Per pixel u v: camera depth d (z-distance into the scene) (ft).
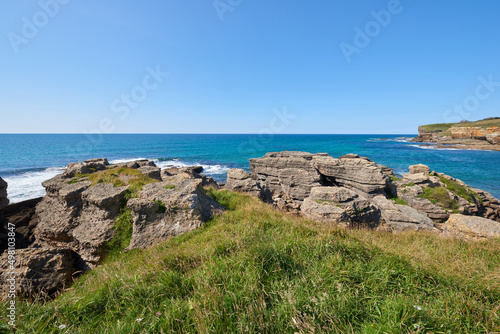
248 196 50.93
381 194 68.18
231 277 13.84
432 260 18.22
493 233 29.37
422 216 50.52
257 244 17.46
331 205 43.80
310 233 23.16
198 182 37.50
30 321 12.00
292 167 80.28
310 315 10.69
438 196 67.05
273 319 10.69
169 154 267.59
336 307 11.22
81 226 35.35
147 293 13.38
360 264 15.14
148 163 99.35
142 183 41.93
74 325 11.59
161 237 30.58
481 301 12.05
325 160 82.48
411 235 34.94
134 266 20.84
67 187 39.75
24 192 103.09
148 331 10.28
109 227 33.83
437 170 159.02
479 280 14.84
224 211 36.37
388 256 16.53
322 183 78.28
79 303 13.19
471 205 67.05
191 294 12.97
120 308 12.55
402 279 14.14
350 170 73.92
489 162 195.31
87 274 27.45
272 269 14.79
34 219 56.39
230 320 10.63
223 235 22.98
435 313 10.93
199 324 9.98
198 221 30.86
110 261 29.76
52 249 28.60
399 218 47.39
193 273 15.49
